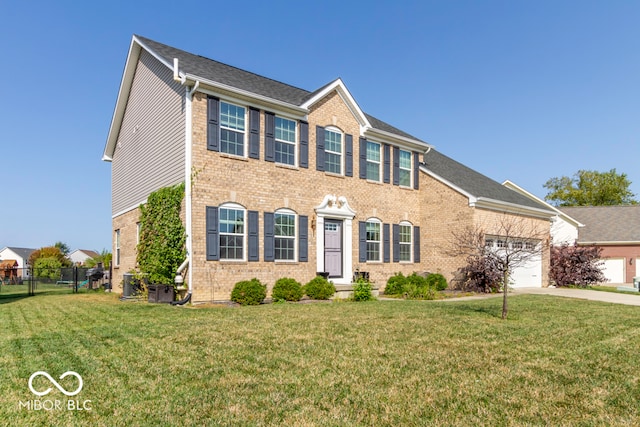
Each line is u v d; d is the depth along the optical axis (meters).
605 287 24.78
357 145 18.31
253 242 14.59
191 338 7.74
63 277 31.73
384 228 19.03
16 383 5.30
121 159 20.33
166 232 13.92
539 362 6.34
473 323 9.46
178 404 4.65
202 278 13.36
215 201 13.81
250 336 7.91
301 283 15.80
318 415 4.38
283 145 15.88
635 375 5.78
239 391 5.04
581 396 4.99
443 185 19.67
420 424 4.21
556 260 23.56
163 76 15.69
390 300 15.01
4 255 67.00
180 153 14.02
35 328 8.91
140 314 10.69
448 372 5.81
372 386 5.25
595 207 36.81
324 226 17.03
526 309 12.15
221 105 14.24
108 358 6.43
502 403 4.75
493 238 19.50
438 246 19.73
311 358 6.44
